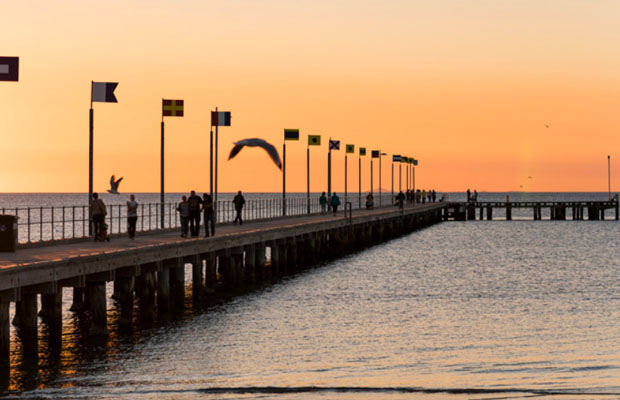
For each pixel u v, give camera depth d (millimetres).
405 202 159500
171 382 28938
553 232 129125
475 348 34906
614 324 41188
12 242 38281
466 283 59344
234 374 30062
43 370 30578
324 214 93438
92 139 48219
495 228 141125
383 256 82125
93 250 39750
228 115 65750
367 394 27141
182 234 49188
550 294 53375
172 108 58844
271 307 46406
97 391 27750
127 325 38938
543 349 34625
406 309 46219
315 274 64000
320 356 33250
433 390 27625
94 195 46500
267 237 58000
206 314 43594
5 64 38719
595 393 27094
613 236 118625
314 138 94312
